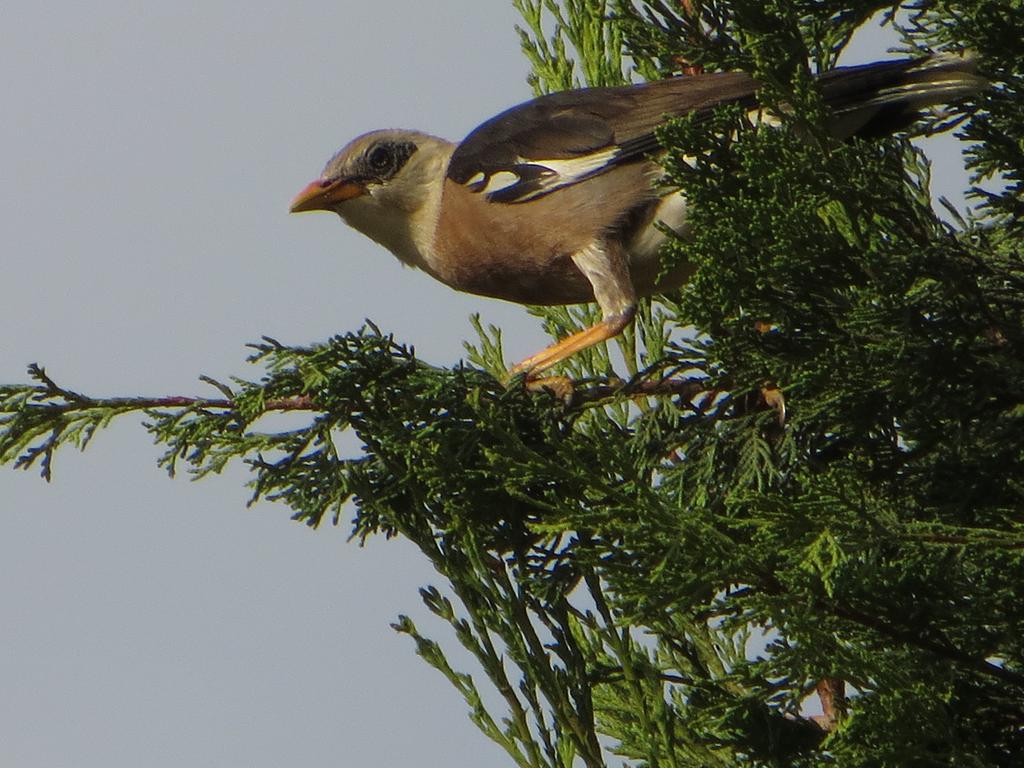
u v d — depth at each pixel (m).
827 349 9.10
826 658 8.15
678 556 8.18
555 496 8.73
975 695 8.97
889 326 8.91
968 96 11.34
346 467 10.25
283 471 10.40
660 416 10.70
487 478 10.24
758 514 8.13
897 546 8.47
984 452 9.23
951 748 8.23
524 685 9.98
